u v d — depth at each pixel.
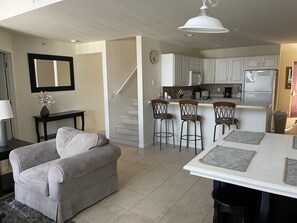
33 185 2.48
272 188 1.43
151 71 5.16
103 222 2.46
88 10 2.89
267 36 4.98
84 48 5.71
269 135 2.64
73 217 2.54
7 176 3.37
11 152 2.78
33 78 4.95
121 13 3.04
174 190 3.13
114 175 3.03
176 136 5.22
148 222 2.45
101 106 6.59
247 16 3.28
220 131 4.65
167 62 5.43
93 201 2.75
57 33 4.41
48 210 2.47
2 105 3.02
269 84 6.12
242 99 6.57
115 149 2.94
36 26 3.77
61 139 3.05
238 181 1.55
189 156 4.47
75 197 2.52
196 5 2.72
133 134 5.58
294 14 3.18
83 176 2.57
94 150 2.72
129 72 6.05
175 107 5.11
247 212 1.71
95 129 6.48
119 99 5.80
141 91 4.91
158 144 5.32
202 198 2.92
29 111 4.95
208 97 7.39
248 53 6.82
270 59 6.33
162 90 5.64
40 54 5.05
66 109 5.68
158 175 3.62
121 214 2.60
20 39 4.69
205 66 7.20
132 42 6.05
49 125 5.36
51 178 2.34
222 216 1.83
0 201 2.88
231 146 2.24
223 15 3.21
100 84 6.50
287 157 1.91
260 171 1.63
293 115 8.02
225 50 7.22
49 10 2.89
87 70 6.11
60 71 5.48
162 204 2.79
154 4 2.67
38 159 2.90
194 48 7.05
